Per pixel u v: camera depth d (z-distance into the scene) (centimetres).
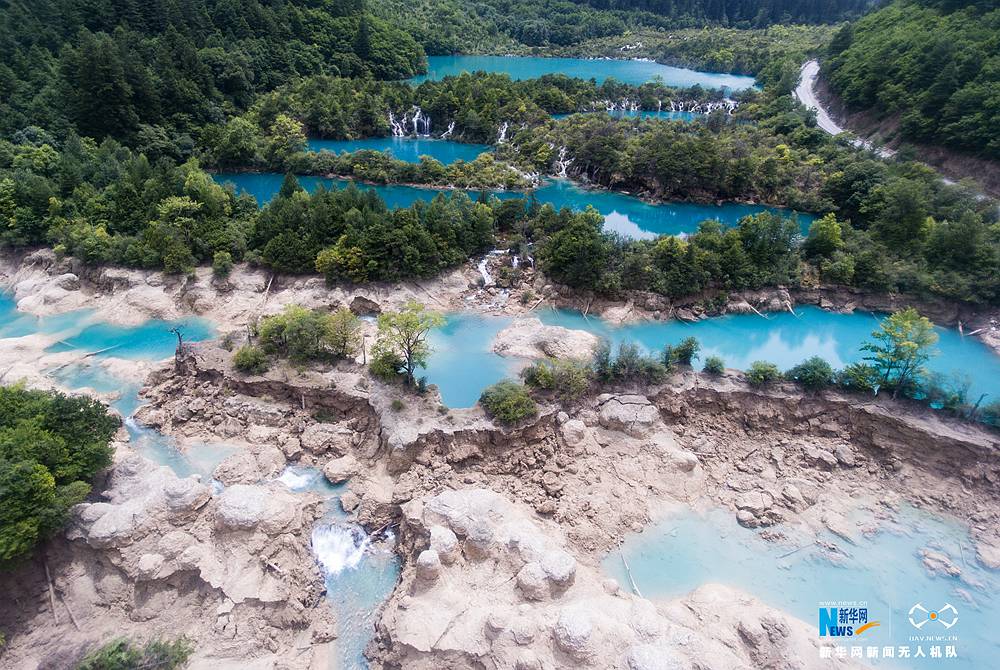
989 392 6894
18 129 10931
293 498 4725
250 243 8625
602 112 17200
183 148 13250
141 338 7388
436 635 3625
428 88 17475
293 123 14462
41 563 4047
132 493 4581
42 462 4212
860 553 4694
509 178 13088
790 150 13725
